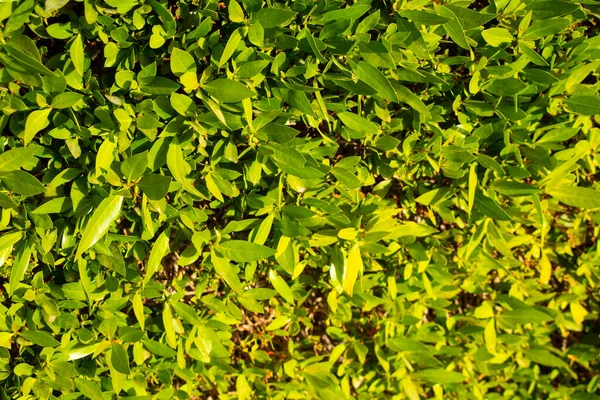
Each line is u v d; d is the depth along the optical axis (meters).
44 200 1.90
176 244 2.12
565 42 2.25
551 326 2.98
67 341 2.05
